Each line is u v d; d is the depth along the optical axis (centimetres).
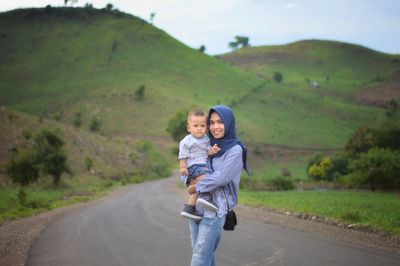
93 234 1333
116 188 6119
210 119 480
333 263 817
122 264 855
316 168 7288
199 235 464
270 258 870
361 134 7725
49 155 5466
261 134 15712
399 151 5131
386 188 4734
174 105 18425
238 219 1697
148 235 1265
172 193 4700
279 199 3048
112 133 15975
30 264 886
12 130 7350
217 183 453
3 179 5141
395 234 1215
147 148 11850
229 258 879
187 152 479
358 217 1598
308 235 1209
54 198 3844
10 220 2041
